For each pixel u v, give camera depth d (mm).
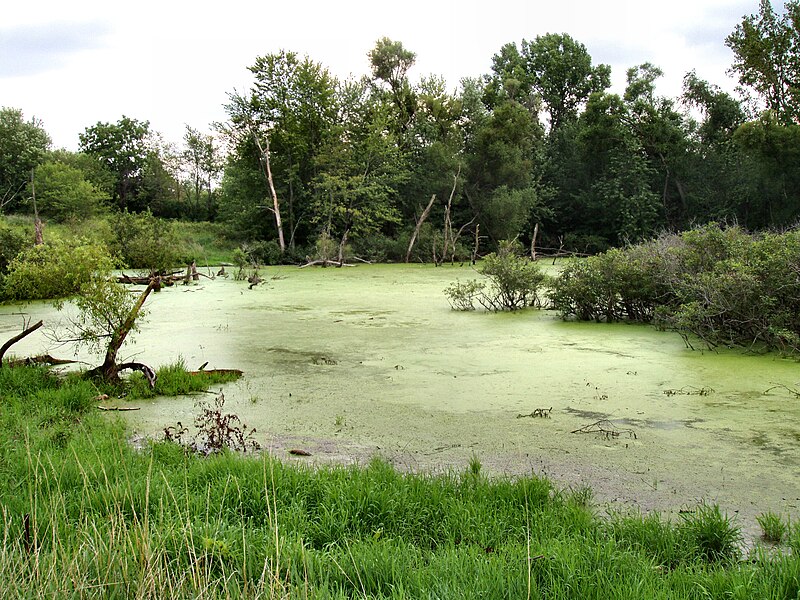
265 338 11109
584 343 10188
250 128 34375
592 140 36094
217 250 33938
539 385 7707
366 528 3914
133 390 7598
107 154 54938
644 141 36500
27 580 2984
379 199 32781
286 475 4551
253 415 6777
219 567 3309
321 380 8180
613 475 4969
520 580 3033
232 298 17000
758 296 9391
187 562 3223
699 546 3613
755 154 30562
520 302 15047
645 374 8094
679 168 36219
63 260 9164
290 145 34000
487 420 6445
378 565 3271
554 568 3201
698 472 4984
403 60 38844
